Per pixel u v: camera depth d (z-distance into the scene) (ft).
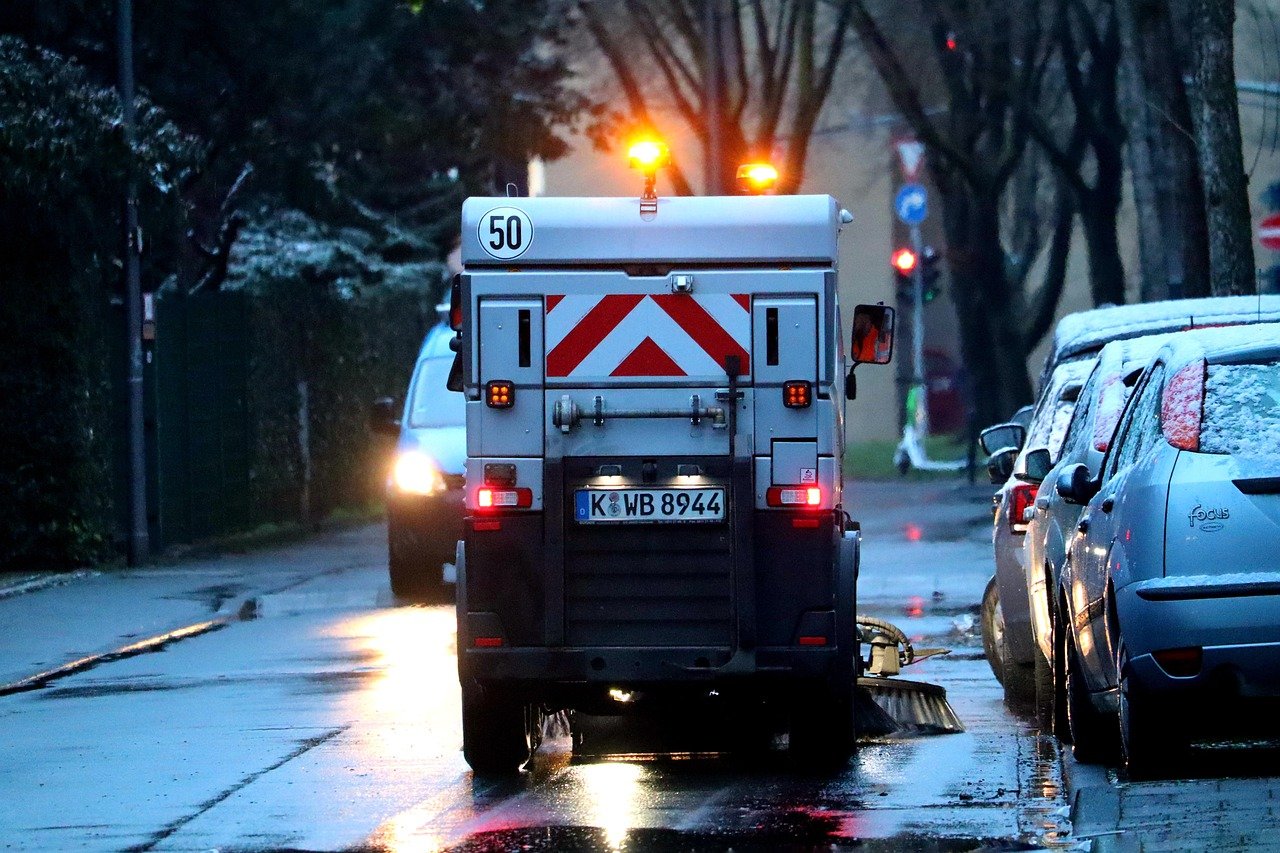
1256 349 95.20
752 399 104.37
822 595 104.22
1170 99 246.27
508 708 107.24
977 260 428.97
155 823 95.96
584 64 458.91
